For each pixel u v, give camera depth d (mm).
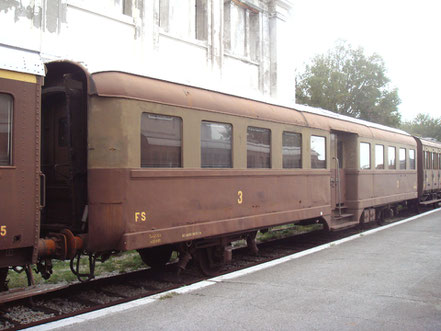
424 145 17281
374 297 4953
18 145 4613
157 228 5672
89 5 9688
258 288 5391
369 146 12203
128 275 6961
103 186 5211
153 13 11289
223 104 6836
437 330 3945
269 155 7906
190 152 6191
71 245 5098
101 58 9969
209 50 13234
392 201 13555
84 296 5797
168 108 5867
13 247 4543
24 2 8484
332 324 4121
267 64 15875
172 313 4477
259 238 11172
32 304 5273
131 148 5359
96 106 5258
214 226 6555
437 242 8727
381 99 35188
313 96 34125
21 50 4793
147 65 11062
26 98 4703
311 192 9125
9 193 4520
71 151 5355
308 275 6023
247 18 15195
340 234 11781
